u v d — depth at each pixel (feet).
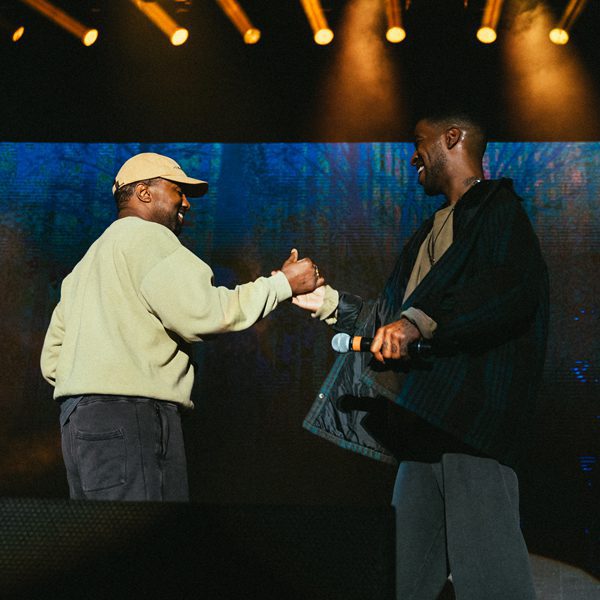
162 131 28.68
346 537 4.97
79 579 4.97
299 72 26.76
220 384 28.27
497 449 7.98
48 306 29.63
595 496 25.44
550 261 28.22
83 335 9.37
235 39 26.21
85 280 9.95
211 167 30.07
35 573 4.97
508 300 7.88
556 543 23.88
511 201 8.62
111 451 8.92
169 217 10.76
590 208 28.37
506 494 8.01
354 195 29.48
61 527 5.03
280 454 27.55
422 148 9.73
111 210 30.12
